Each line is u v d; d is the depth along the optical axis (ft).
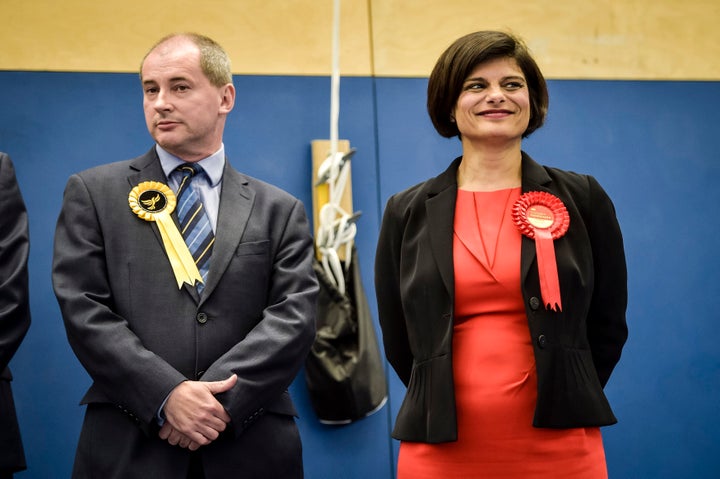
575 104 12.02
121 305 7.57
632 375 11.61
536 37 12.09
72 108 10.85
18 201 8.57
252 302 7.80
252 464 7.48
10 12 10.85
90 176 8.04
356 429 10.98
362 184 11.46
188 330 7.51
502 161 7.80
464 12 11.99
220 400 7.24
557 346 7.24
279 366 7.52
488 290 7.39
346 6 11.73
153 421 7.30
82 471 7.41
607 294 7.77
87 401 7.50
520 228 7.48
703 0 12.51
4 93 10.71
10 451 8.16
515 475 7.18
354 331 10.84
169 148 8.15
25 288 8.24
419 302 7.52
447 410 7.18
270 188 8.43
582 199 7.74
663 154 12.13
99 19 11.07
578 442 7.26
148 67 8.17
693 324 11.84
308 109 11.44
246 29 11.42
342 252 11.05
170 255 7.70
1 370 8.07
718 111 12.33
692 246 12.01
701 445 11.63
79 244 7.69
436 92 7.87
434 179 8.02
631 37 12.28
